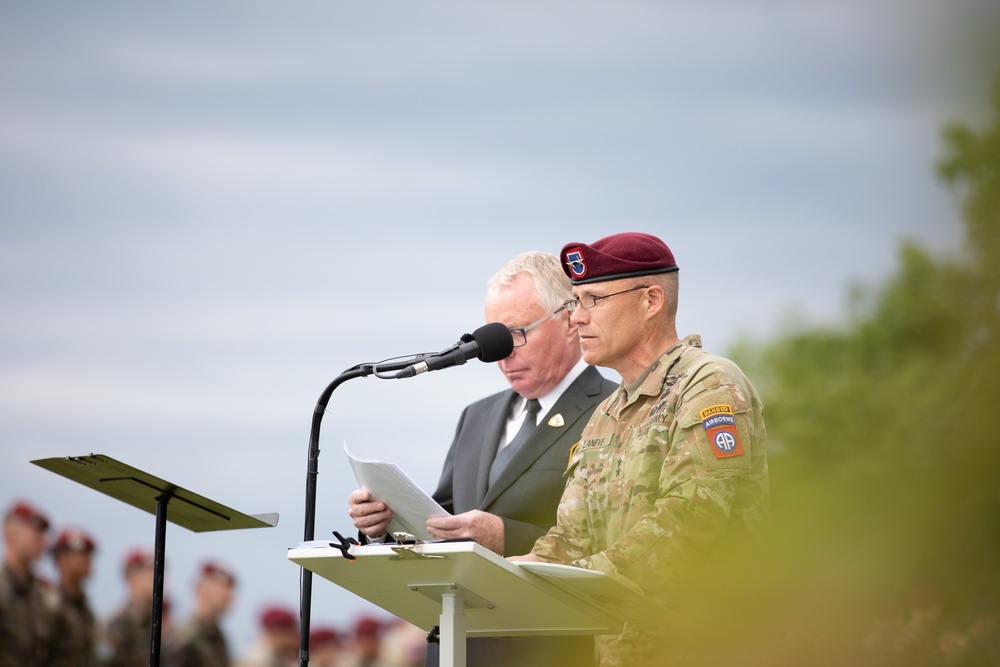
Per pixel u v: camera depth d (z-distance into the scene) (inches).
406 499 366.0
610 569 339.6
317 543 340.8
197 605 726.5
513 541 456.1
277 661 734.5
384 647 754.2
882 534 413.1
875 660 382.9
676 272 407.8
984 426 548.1
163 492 418.0
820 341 890.7
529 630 367.6
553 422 479.2
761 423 373.1
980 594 429.1
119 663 693.3
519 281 489.1
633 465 376.8
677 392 375.9
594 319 400.5
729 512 352.8
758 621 354.6
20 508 665.6
